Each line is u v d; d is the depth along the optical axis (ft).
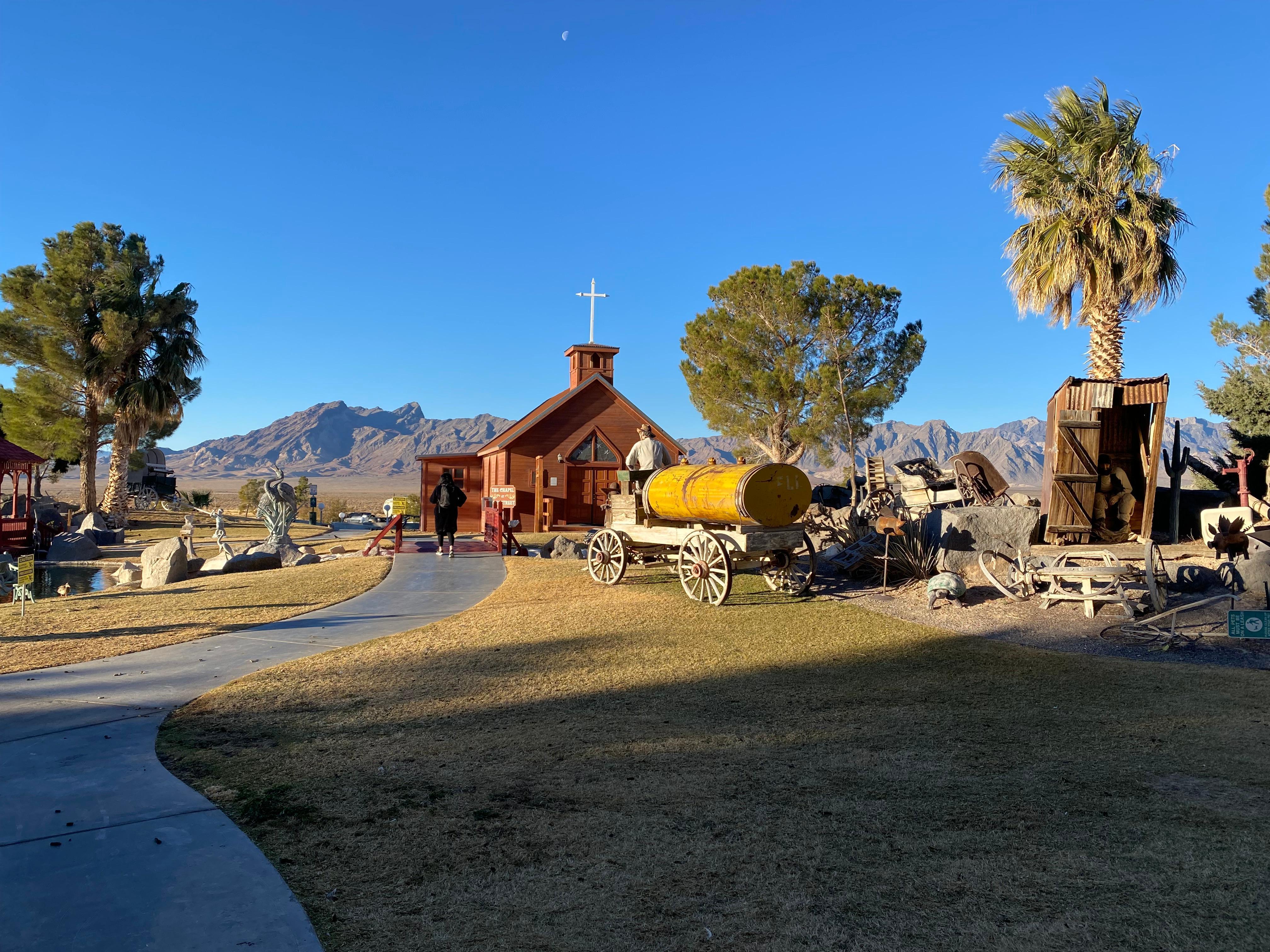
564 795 17.53
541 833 15.48
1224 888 12.53
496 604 46.32
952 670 29.07
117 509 131.34
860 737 21.49
